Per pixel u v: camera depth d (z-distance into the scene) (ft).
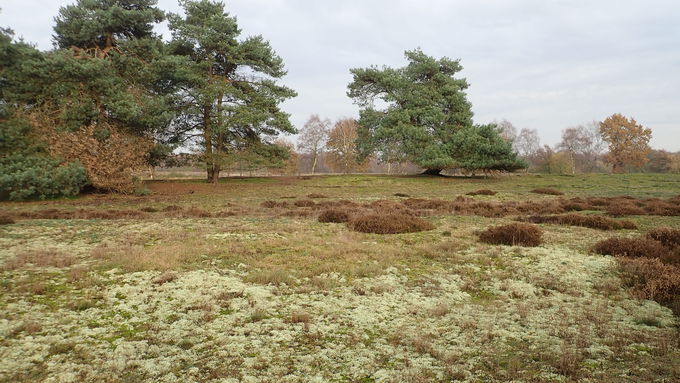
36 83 78.43
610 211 53.72
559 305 20.58
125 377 13.21
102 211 57.47
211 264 27.02
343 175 164.25
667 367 13.74
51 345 15.23
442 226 45.14
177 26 100.63
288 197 86.17
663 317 18.75
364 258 29.84
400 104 150.30
